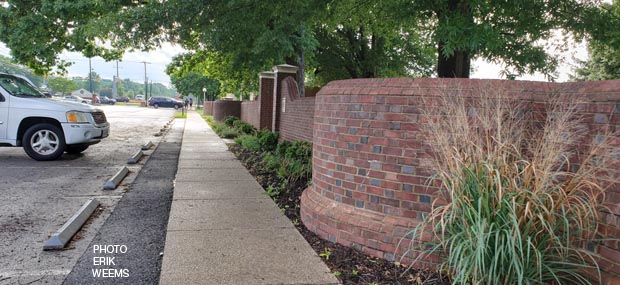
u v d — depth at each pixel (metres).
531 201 2.51
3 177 6.56
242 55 13.11
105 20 8.41
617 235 2.46
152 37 7.92
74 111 8.20
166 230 4.11
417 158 3.33
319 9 9.01
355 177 3.74
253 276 3.02
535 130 3.06
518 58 7.10
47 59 12.59
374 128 3.57
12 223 4.23
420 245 2.99
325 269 3.19
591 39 8.09
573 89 2.93
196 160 8.93
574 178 2.55
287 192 5.86
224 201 5.24
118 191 5.87
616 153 2.45
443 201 3.19
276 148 9.59
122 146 11.46
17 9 11.93
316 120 4.41
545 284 2.64
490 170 2.61
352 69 21.64
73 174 7.01
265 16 9.01
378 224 3.50
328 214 3.92
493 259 2.52
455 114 3.07
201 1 7.43
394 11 7.48
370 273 3.19
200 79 49.16
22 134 8.13
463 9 6.42
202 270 3.09
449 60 7.58
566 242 2.60
